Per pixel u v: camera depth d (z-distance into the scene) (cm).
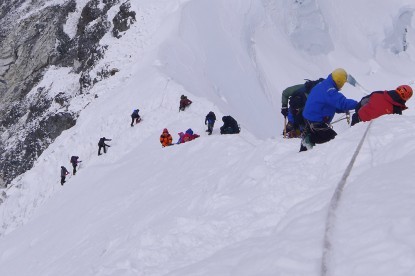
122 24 3734
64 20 4738
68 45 4556
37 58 4606
